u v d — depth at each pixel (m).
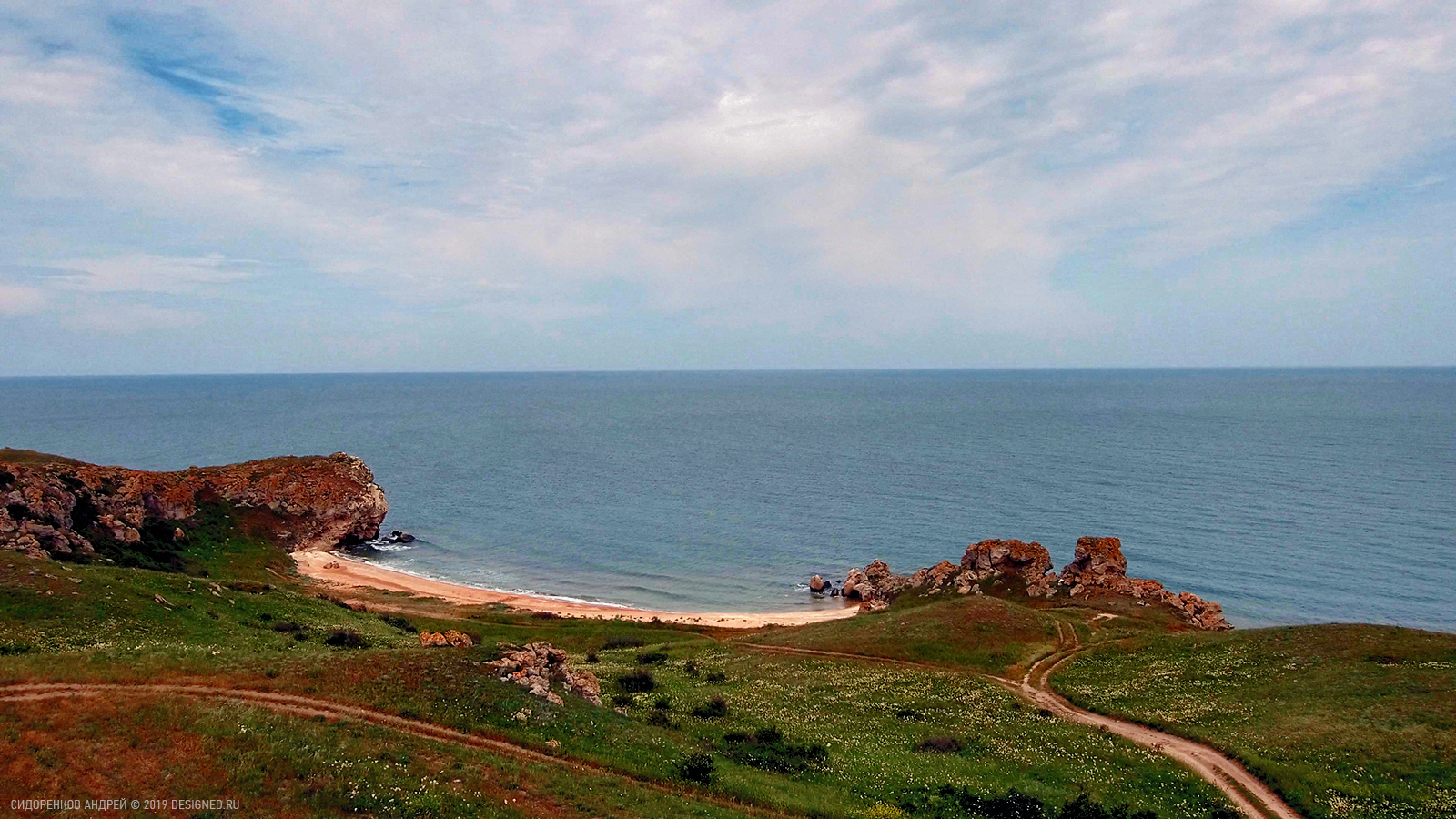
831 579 116.69
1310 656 47.91
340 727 29.45
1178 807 31.12
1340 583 105.31
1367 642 48.38
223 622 49.34
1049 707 47.16
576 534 144.88
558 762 30.47
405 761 27.48
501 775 27.81
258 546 104.31
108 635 40.00
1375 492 163.12
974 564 94.31
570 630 80.75
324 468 126.00
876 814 29.81
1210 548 123.75
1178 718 41.75
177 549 90.88
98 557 75.38
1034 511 153.75
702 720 42.56
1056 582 87.44
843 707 46.34
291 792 24.25
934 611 70.12
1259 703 42.00
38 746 24.42
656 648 69.56
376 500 131.75
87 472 87.31
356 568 111.19
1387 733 35.31
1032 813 30.30
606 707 43.25
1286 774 32.97
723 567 123.31
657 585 113.56
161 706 28.20
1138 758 36.41
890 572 112.25
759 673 55.41
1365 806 29.81
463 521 155.25
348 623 60.50
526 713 34.19
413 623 76.62
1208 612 76.81
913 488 183.38
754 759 35.69
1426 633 49.16
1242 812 30.62
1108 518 146.25
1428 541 124.69
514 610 92.38
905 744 39.16
